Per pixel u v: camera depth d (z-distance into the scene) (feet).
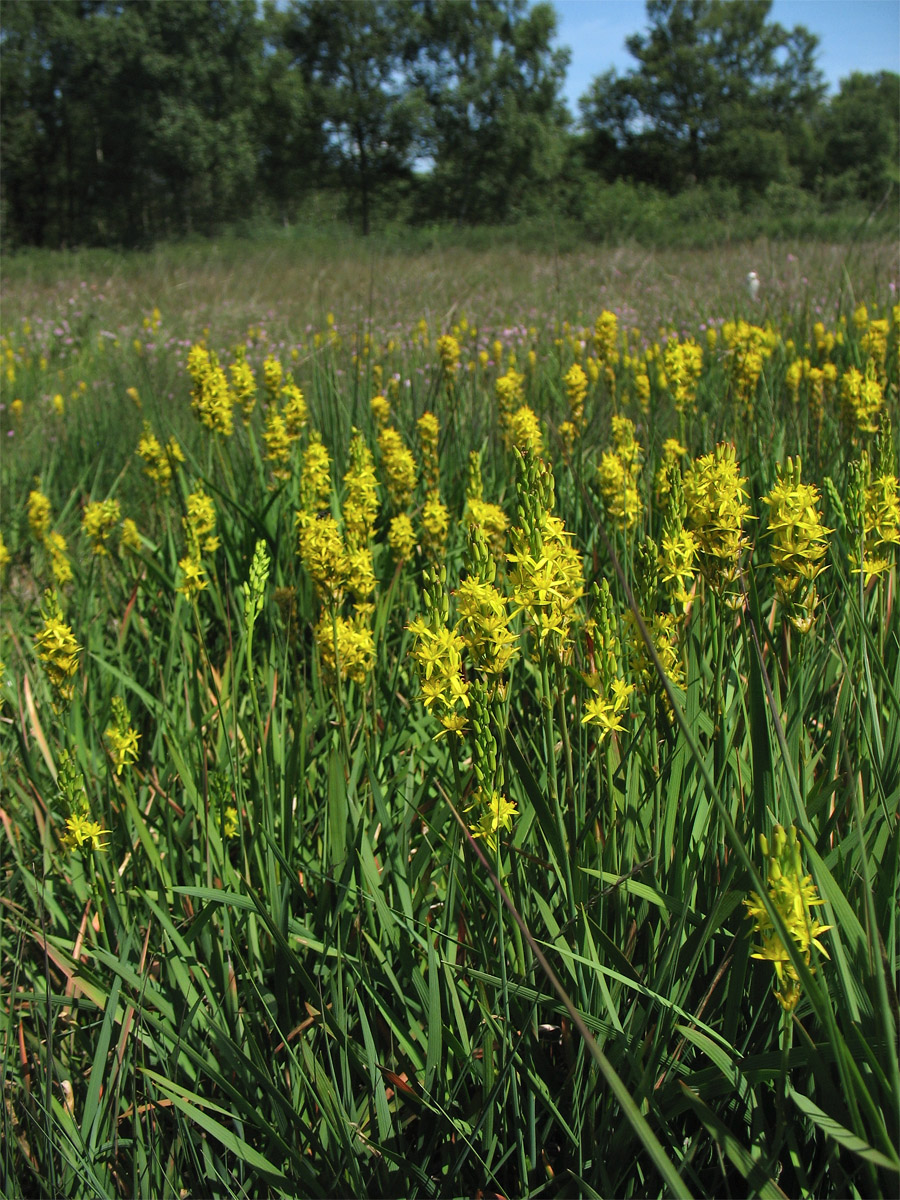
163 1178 5.48
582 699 6.24
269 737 7.46
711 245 56.13
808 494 5.50
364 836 6.63
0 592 12.69
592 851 6.19
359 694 8.79
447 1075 5.68
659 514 9.43
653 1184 5.00
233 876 6.79
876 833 5.74
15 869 7.90
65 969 6.56
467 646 5.13
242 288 46.34
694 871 5.56
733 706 6.54
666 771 6.12
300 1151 5.55
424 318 30.09
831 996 4.91
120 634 10.47
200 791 7.53
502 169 170.30
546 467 5.14
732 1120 5.20
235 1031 6.21
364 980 5.95
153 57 144.46
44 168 169.99
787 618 6.40
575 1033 5.55
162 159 149.89
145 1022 6.22
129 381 24.93
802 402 14.03
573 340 19.27
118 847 7.79
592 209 98.63
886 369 13.50
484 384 18.19
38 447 19.52
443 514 9.35
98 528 11.30
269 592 10.66
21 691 9.78
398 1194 5.41
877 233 34.04
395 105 168.04
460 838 6.23
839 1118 4.42
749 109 213.46
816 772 6.98
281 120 166.71
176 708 8.95
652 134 220.02
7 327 37.60
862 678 6.69
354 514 8.91
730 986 4.95
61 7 153.58
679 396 12.87
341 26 170.40
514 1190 5.52
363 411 15.39
